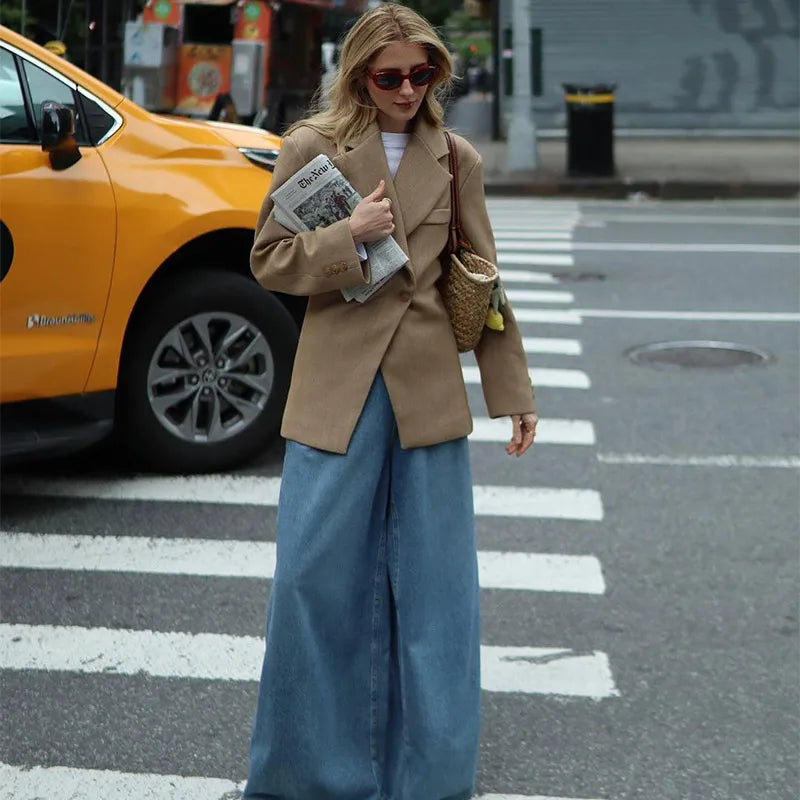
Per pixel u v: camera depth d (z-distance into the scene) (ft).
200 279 25.59
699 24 99.19
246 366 26.61
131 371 25.17
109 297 24.00
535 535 23.63
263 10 57.88
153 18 56.29
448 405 13.64
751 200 73.26
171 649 19.07
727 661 18.78
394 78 12.87
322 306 13.57
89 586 21.27
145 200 24.26
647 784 15.56
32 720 16.94
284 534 13.56
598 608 20.56
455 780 13.89
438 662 13.64
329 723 13.65
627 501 25.40
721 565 22.29
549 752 16.25
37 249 23.03
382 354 13.35
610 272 49.14
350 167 13.21
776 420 30.68
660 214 66.49
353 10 69.97
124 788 15.38
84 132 24.16
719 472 27.12
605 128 77.56
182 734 16.67
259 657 18.86
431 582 13.65
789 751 16.33
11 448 23.13
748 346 37.52
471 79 163.43
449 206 13.58
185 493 25.52
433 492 13.65
